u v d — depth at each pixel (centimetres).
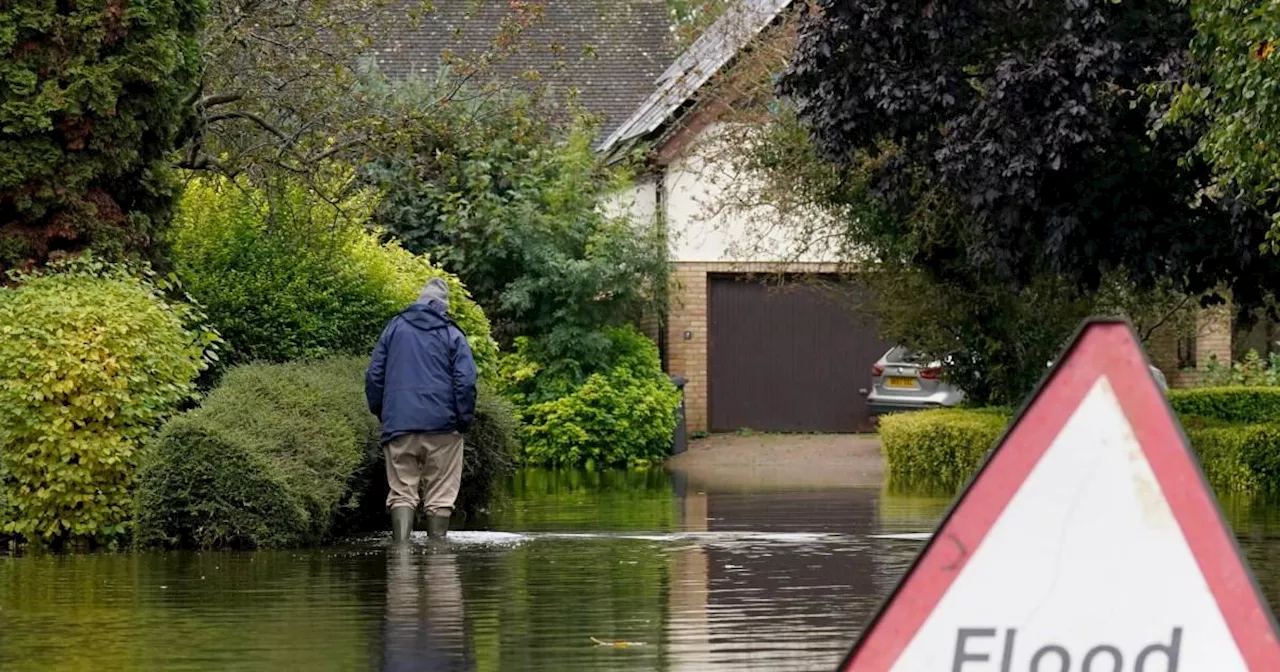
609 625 2183
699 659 1914
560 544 3272
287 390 3400
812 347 7462
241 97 4334
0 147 3406
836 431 7475
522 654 1945
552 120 6253
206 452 3086
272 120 4600
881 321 5691
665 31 8119
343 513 3488
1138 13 3884
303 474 3181
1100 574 739
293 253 4231
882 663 743
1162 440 739
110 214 3522
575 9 8156
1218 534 734
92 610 2302
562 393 6350
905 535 3434
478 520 3881
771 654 1950
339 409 3450
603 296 6481
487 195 6431
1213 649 732
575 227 6512
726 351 7412
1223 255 4116
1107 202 4081
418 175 4675
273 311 4141
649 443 6350
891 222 5269
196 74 3706
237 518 3119
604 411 6244
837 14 4022
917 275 5372
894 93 3991
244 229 4222
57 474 3059
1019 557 742
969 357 5609
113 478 3120
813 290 7056
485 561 2961
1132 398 742
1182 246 4088
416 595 2481
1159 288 5312
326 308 4241
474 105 5328
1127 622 736
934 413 5378
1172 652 734
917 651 742
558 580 2673
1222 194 3653
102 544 3122
